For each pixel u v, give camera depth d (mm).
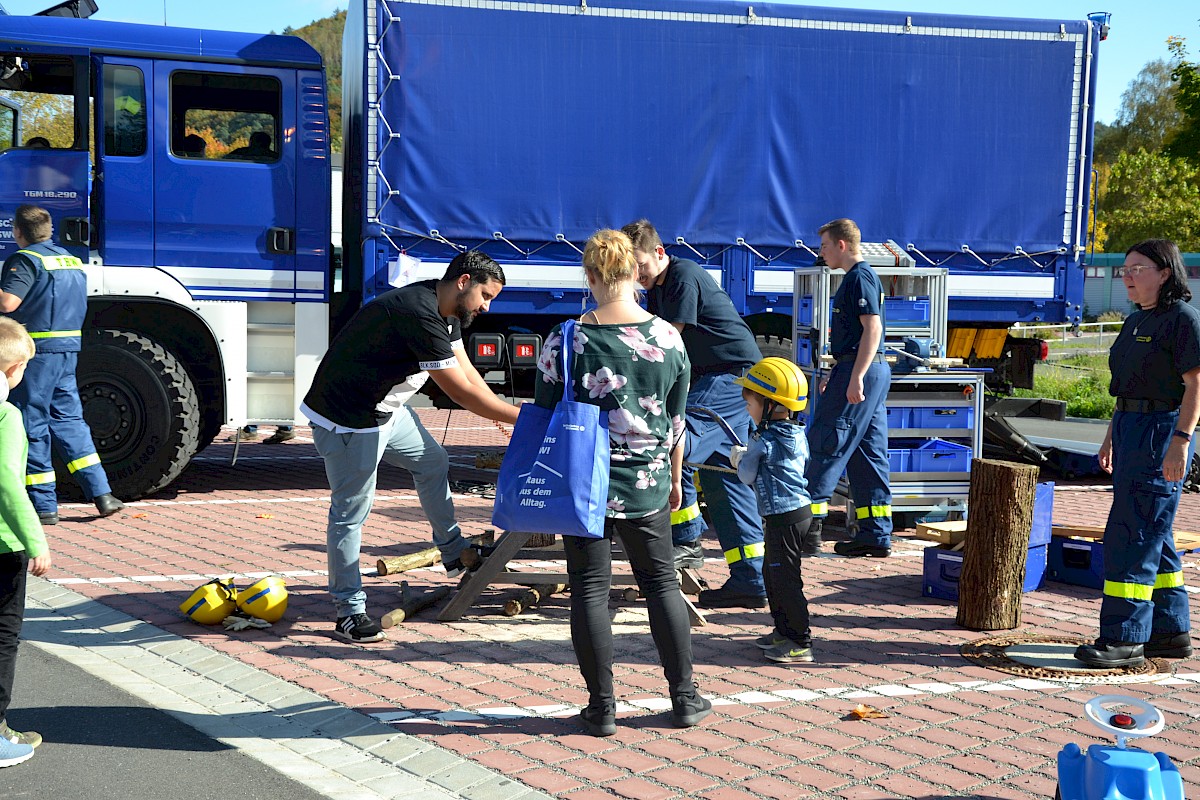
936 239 9961
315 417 5254
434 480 6113
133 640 5359
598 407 4102
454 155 9000
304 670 4973
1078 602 6398
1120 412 5168
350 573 5359
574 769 3947
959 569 6266
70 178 8562
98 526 7766
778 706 4609
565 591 6293
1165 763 3113
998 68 9914
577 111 9180
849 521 7895
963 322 10547
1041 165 10094
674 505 4469
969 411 8156
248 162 8867
